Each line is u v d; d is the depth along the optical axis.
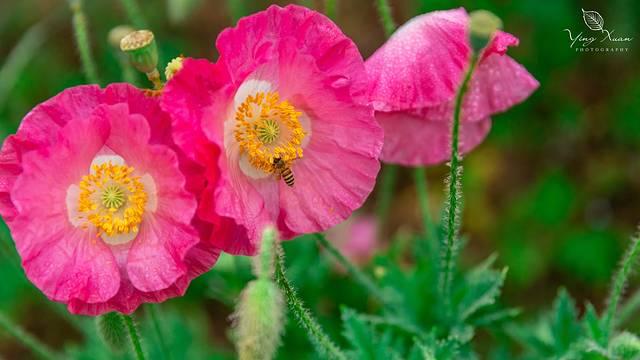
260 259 0.63
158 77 0.67
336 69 0.68
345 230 0.92
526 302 0.97
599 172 1.02
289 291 0.68
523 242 0.98
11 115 1.00
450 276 0.74
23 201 0.64
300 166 0.68
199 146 0.64
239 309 0.63
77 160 0.66
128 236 0.67
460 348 0.76
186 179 0.65
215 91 0.65
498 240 0.99
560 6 1.00
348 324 0.73
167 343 0.82
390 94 0.69
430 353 0.71
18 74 0.98
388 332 0.75
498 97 0.73
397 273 0.78
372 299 0.85
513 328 0.78
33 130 0.65
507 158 1.03
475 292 0.76
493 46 0.69
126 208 0.66
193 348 0.87
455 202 0.70
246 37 0.66
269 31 0.66
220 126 0.66
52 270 0.65
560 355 0.76
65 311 0.82
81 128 0.65
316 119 0.68
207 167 0.64
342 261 0.76
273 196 0.68
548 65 1.02
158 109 0.65
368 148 0.68
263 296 0.63
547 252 0.98
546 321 0.82
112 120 0.65
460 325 0.76
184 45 1.06
